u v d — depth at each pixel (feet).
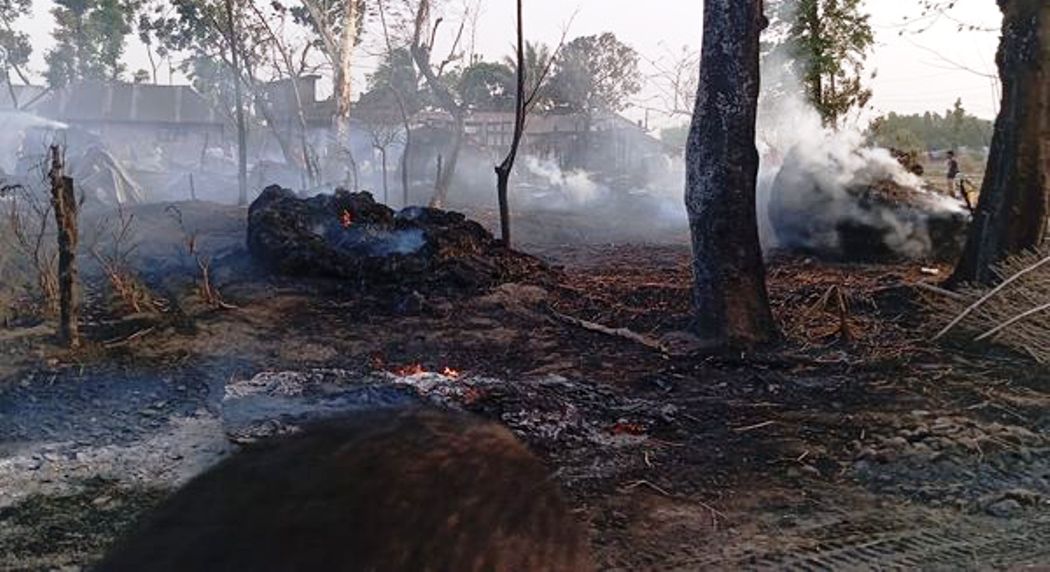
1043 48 40.47
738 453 24.53
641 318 38.55
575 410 26.50
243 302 36.78
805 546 19.35
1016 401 29.19
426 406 3.02
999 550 19.31
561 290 42.34
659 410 27.17
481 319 36.91
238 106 67.97
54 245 39.42
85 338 31.53
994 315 34.78
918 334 36.32
